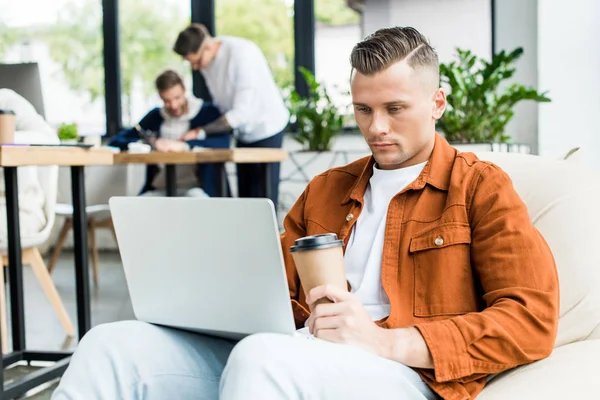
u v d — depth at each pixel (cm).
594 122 468
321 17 539
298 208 136
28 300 393
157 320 115
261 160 340
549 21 469
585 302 126
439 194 118
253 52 426
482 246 110
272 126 431
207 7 567
